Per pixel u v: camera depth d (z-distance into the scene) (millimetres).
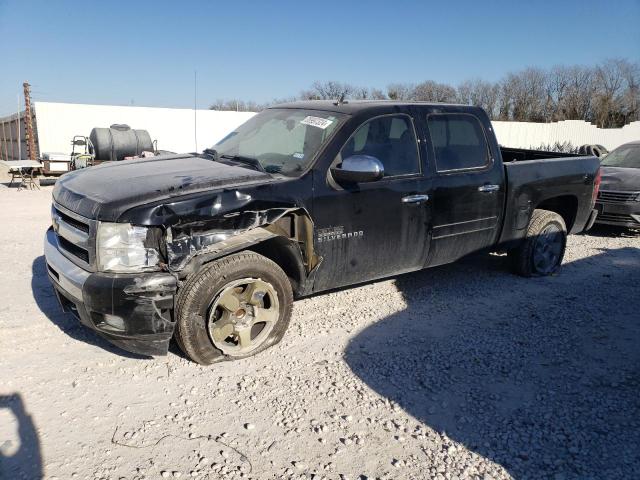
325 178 4086
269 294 3881
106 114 19375
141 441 2896
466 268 6406
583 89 51250
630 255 7406
